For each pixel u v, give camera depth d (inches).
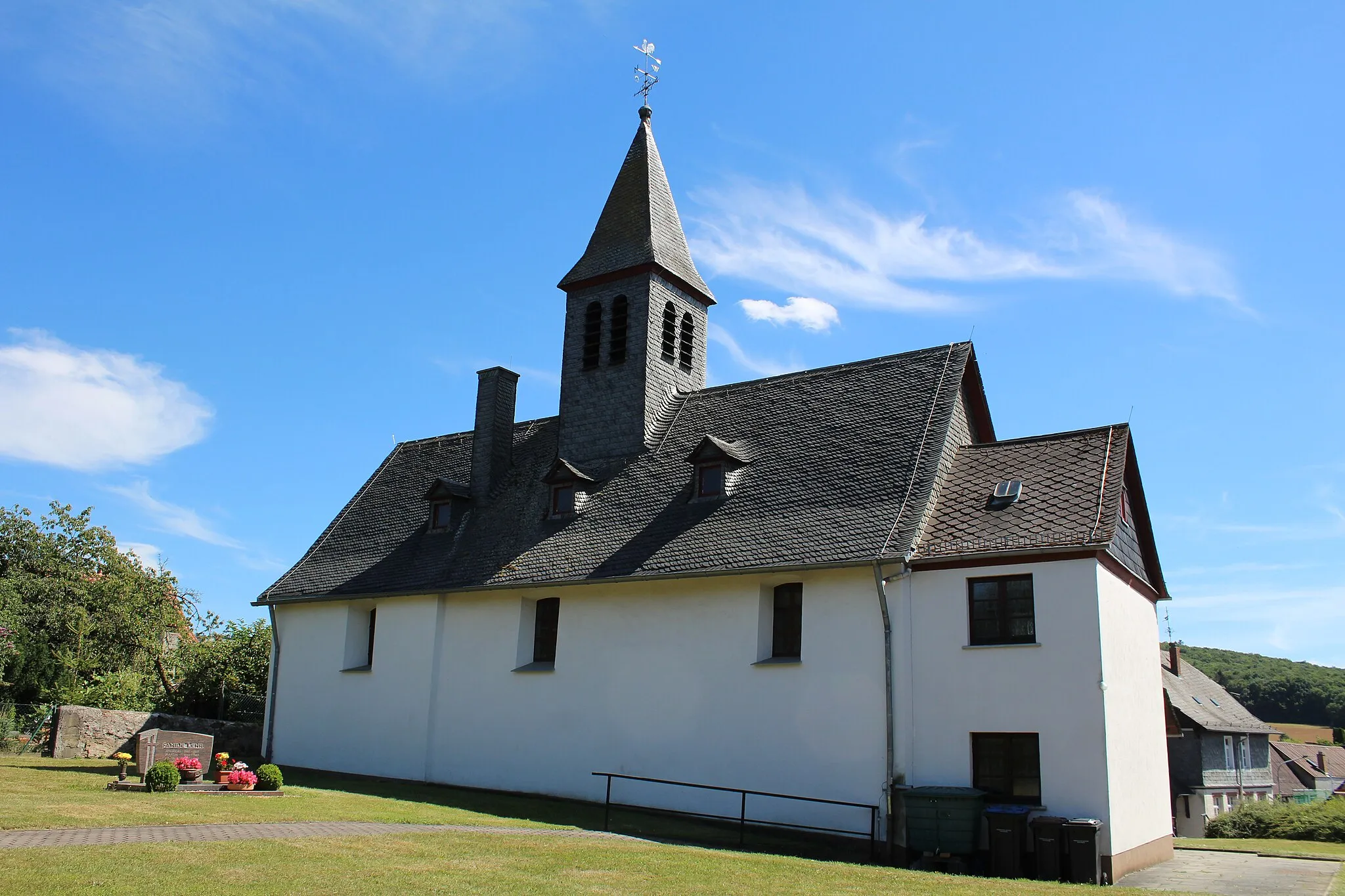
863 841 716.7
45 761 969.5
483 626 991.0
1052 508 738.8
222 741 1147.9
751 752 784.9
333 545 1218.6
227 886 409.1
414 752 1003.3
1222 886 609.9
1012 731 682.2
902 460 835.4
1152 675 819.4
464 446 1252.5
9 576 1576.0
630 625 880.9
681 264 1117.1
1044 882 564.7
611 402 1061.1
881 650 744.3
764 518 854.5
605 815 802.2
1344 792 2201.0
